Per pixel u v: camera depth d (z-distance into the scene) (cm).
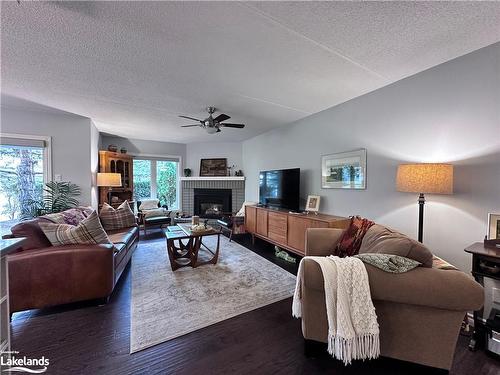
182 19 163
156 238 485
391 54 211
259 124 461
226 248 420
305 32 179
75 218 272
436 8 154
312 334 156
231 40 189
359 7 153
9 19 161
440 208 230
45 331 183
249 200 619
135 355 158
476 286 125
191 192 667
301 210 400
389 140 275
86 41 189
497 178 194
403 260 138
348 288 135
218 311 213
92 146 426
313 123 391
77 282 213
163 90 290
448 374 144
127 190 545
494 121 194
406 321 140
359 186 310
